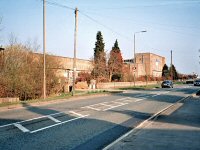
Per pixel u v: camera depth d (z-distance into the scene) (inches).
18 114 591.2
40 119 523.5
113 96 1190.9
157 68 4143.7
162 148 309.3
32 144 335.0
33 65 1096.8
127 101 950.4
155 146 318.3
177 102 907.4
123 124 488.7
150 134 386.6
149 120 518.0
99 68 2165.4
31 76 1057.5
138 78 2827.3
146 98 1096.8
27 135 384.2
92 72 2139.5
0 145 328.2
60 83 1272.1
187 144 327.9
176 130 416.2
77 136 384.2
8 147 319.3
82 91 1496.1
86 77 2034.9
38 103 829.2
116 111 670.5
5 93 949.2
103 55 2237.9
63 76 1338.6
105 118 553.0
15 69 1006.4
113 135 395.2
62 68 1343.5
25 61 1078.4
